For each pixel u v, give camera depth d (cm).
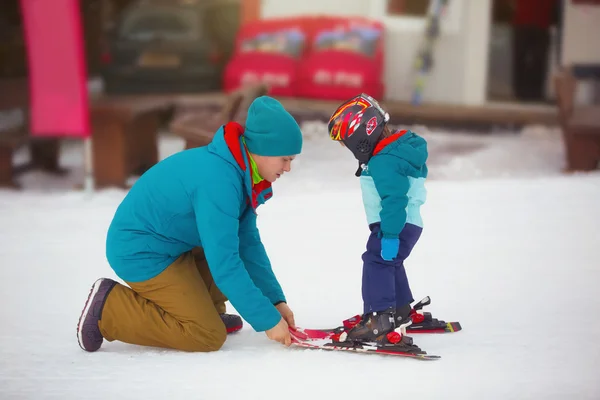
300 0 1524
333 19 1469
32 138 1267
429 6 1489
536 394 341
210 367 385
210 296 428
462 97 1488
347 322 427
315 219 743
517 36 1641
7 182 1159
